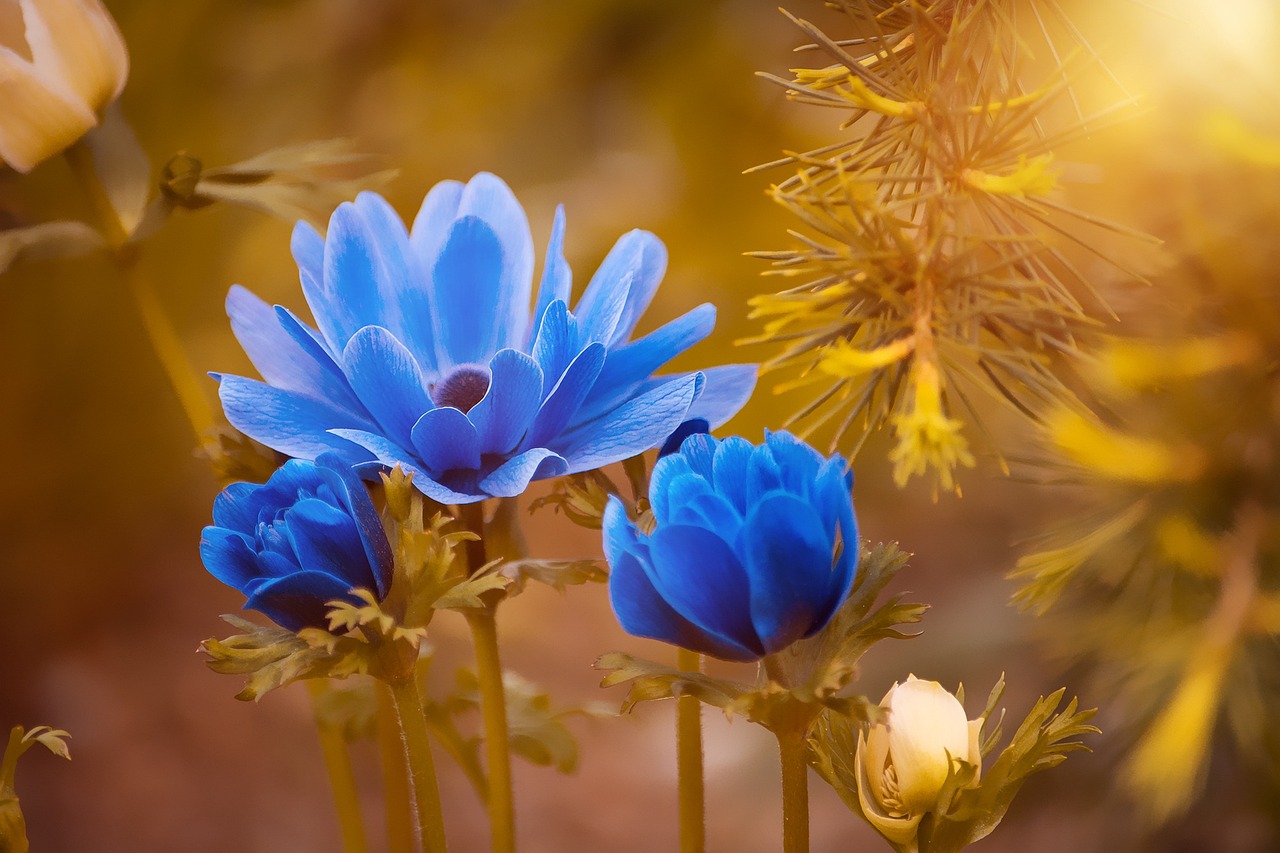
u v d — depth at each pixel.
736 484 0.53
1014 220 0.55
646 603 0.53
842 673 0.53
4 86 0.60
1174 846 0.68
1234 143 0.55
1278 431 0.56
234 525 0.54
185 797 1.47
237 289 0.58
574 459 0.55
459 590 0.54
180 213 0.63
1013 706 0.88
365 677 0.65
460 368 0.57
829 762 0.56
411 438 0.55
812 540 0.52
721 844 1.14
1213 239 0.56
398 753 0.62
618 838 1.40
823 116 1.32
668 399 0.55
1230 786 0.67
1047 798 0.80
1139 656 0.57
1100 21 0.57
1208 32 0.56
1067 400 0.55
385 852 1.39
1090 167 0.58
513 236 0.58
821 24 0.94
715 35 1.52
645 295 0.58
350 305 0.57
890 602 0.54
